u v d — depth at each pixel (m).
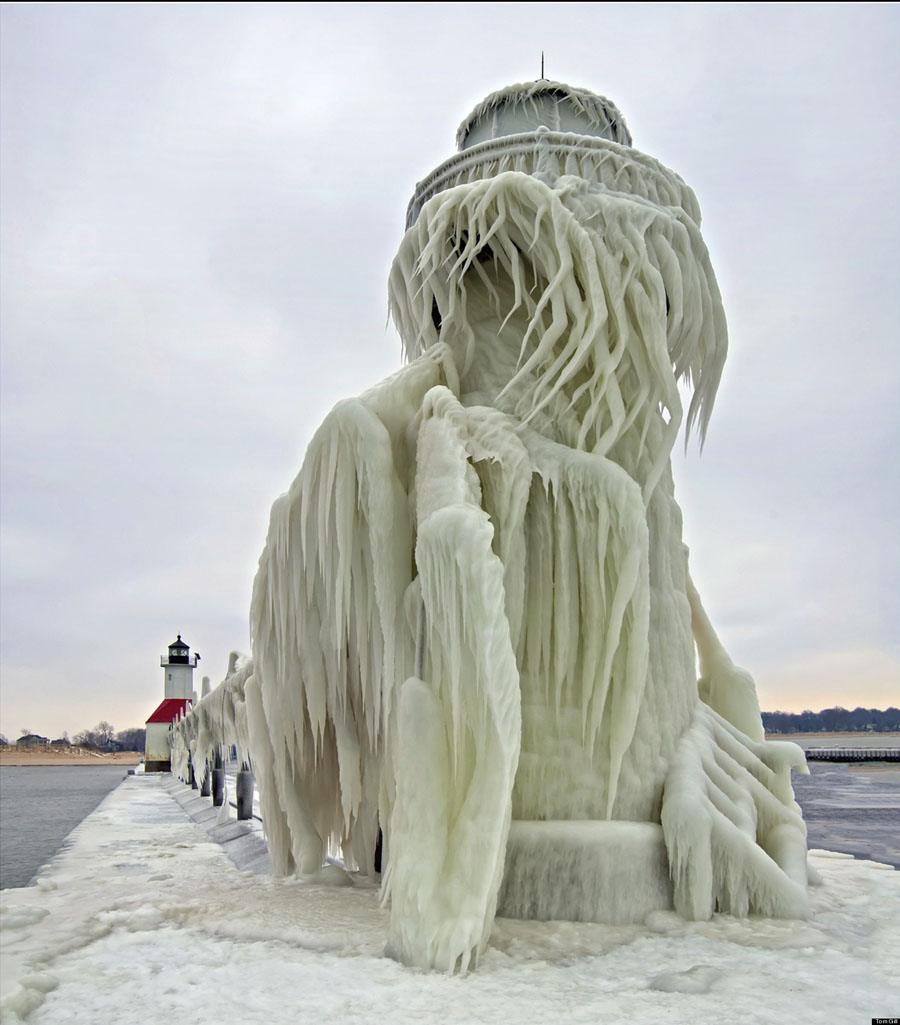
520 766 7.57
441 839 6.16
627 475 7.66
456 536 6.38
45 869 10.95
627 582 7.46
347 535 7.88
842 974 5.46
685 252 8.88
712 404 9.60
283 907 7.64
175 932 6.81
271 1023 4.57
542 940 6.29
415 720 6.48
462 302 9.14
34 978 5.24
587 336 7.98
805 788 29.56
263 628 9.23
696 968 5.52
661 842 7.24
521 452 7.71
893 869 10.12
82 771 114.38
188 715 28.12
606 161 9.11
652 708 7.92
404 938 5.85
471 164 9.55
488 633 6.11
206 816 18.91
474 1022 4.56
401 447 8.42
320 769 9.69
